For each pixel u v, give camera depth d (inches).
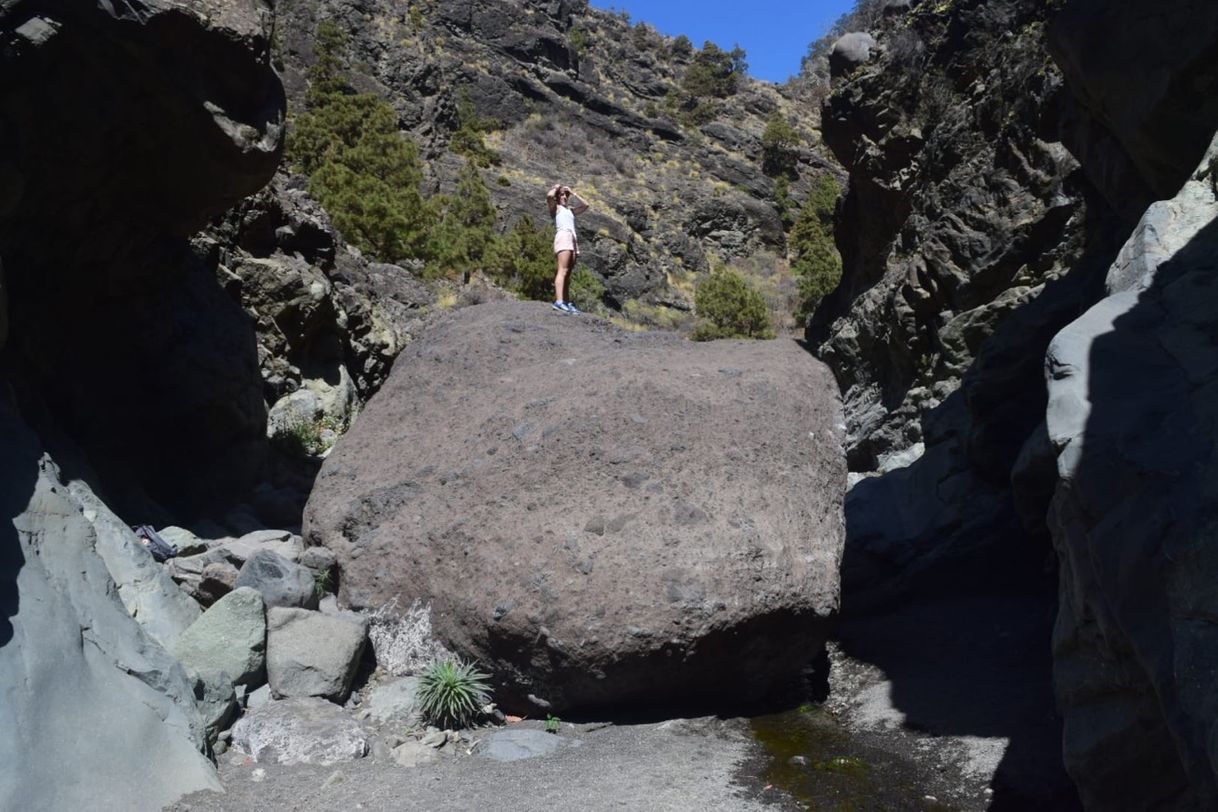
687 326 2130.9
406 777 182.4
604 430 239.5
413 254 1366.9
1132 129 286.7
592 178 2642.7
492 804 170.7
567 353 295.3
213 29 263.1
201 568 245.3
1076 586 160.9
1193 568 130.6
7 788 147.2
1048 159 612.7
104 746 165.2
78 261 291.1
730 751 197.6
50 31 230.5
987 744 196.5
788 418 249.6
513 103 2807.6
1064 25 309.3
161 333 342.0
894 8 880.9
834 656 263.3
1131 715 146.3
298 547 271.3
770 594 209.0
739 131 3255.4
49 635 173.5
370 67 2351.1
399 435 272.5
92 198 278.8
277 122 294.5
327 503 257.4
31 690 162.1
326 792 175.3
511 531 223.6
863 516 393.1
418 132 2316.7
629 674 205.6
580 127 2913.4
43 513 200.1
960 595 322.0
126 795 161.5
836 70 900.0
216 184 297.0
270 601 226.1
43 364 287.7
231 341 369.7
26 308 280.2
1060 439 169.2
